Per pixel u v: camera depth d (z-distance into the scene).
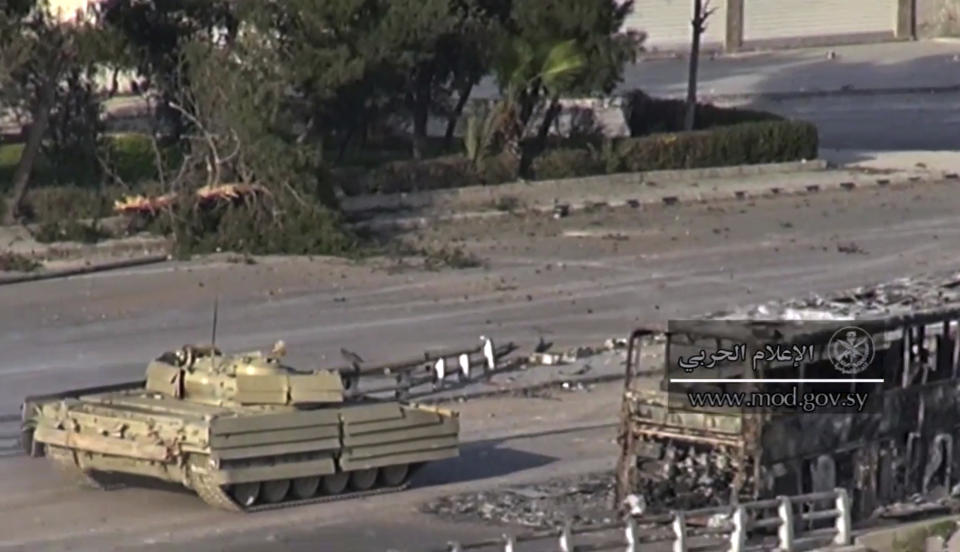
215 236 177.25
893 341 104.31
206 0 190.38
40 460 118.44
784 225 193.62
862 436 103.19
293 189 177.88
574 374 143.00
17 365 143.00
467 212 192.62
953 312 106.00
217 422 102.44
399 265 175.25
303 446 105.19
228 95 178.25
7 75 177.38
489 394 137.88
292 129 183.50
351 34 191.62
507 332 155.38
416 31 192.00
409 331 154.88
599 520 103.69
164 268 171.38
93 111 191.50
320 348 148.88
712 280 172.75
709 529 98.75
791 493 100.25
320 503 108.00
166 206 178.00
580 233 188.25
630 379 103.50
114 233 178.12
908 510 103.88
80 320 156.25
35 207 178.88
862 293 111.94
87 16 189.00
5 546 99.31
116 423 105.94
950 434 107.62
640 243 185.38
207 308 160.50
